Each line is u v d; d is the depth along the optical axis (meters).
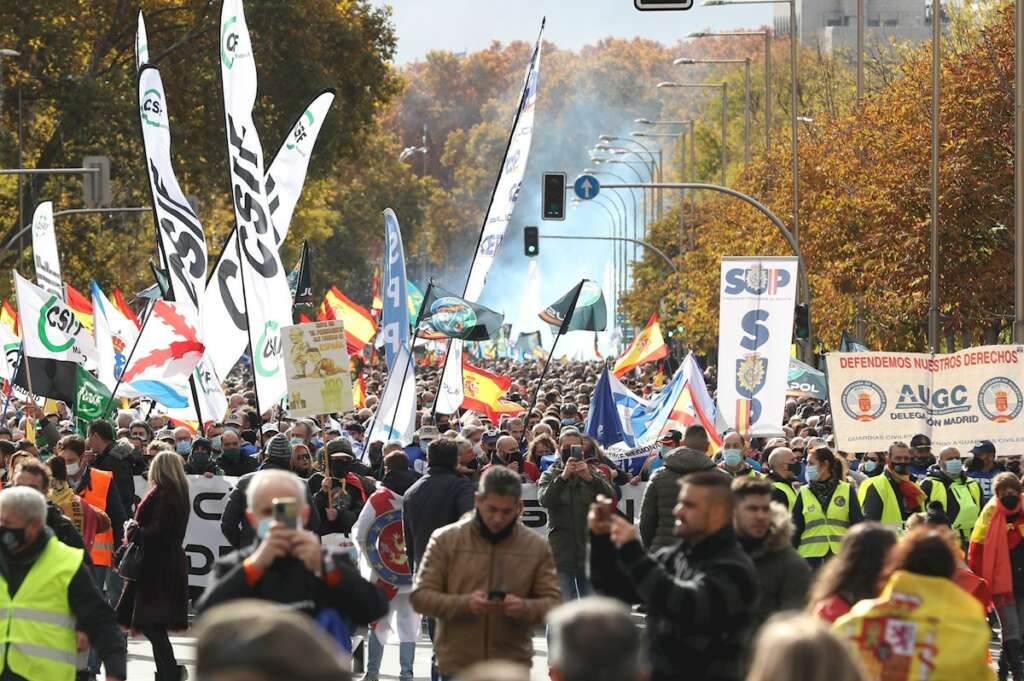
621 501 45.19
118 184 140.75
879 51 179.25
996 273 97.81
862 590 18.81
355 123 152.62
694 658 17.47
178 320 50.22
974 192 96.12
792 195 129.75
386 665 37.28
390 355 48.06
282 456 34.12
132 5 143.00
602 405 49.44
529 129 52.28
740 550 17.62
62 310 49.88
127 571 31.47
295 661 8.66
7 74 129.75
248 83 44.94
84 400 50.09
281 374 44.81
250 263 44.78
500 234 52.88
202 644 8.87
